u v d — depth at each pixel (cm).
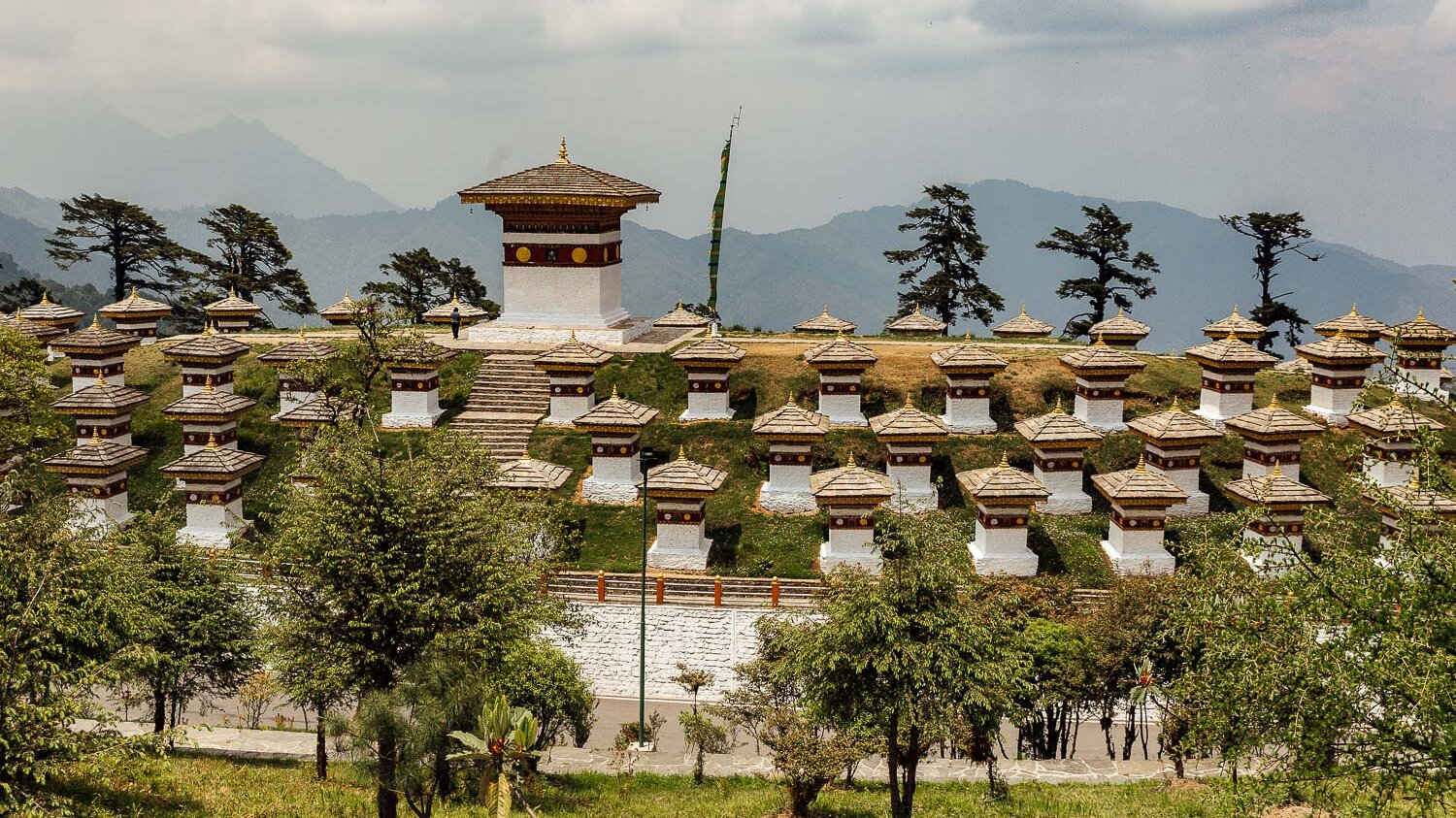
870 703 2869
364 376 5538
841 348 5647
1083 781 3475
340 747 2661
